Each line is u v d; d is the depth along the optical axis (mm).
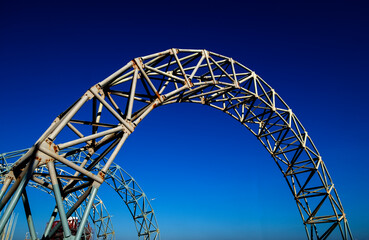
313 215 23062
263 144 23141
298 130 22094
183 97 14633
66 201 38094
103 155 10500
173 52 12477
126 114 10008
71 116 8320
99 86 9234
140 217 38531
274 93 20375
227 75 15992
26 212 8906
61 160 7930
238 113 21469
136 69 10391
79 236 7602
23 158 7621
